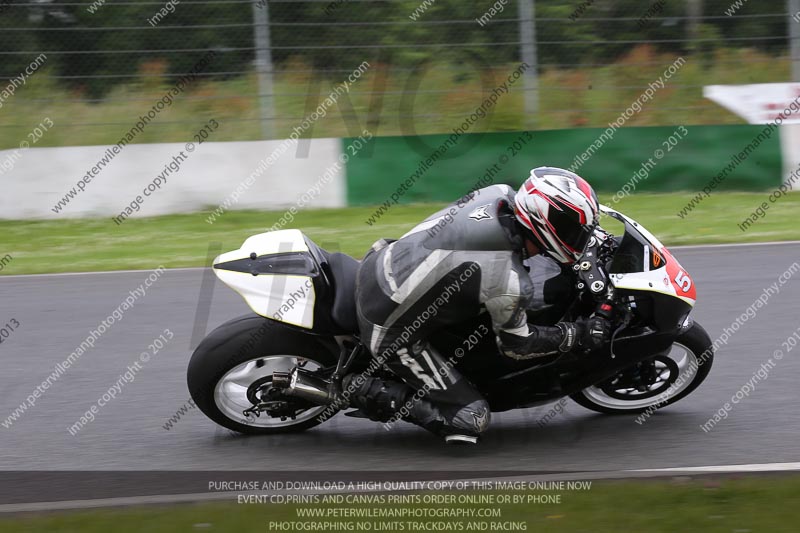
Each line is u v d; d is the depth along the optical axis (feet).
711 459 52.80
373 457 54.85
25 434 59.52
